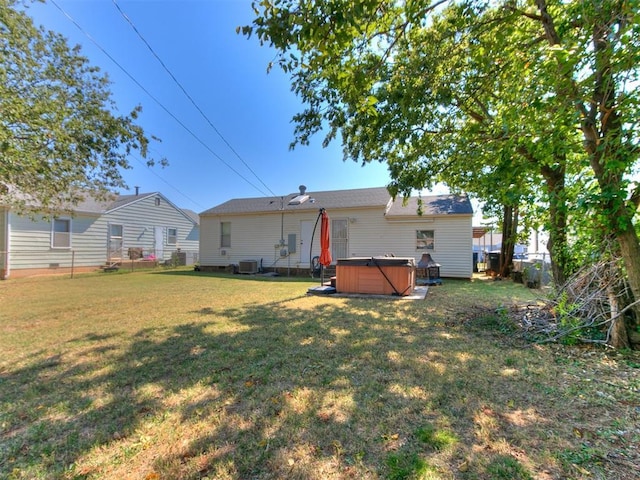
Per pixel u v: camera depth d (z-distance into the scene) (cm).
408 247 1207
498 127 448
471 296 734
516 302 646
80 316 544
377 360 322
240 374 293
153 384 274
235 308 610
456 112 548
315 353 346
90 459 179
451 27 405
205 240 1538
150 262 1720
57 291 848
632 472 159
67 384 277
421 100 454
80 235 1441
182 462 174
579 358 325
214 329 453
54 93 730
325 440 190
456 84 473
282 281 1103
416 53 447
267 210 1407
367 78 368
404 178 638
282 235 1395
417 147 594
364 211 1271
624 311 343
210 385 271
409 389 256
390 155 638
